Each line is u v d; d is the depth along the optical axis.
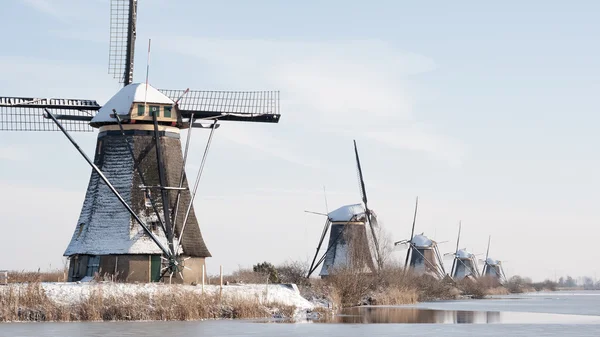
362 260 113.19
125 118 80.00
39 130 82.75
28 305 64.44
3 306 63.47
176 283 74.94
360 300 103.56
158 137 79.44
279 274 101.62
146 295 68.31
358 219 134.12
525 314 85.31
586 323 69.31
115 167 80.50
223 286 78.00
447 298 157.00
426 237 187.12
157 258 78.31
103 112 81.31
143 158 80.25
